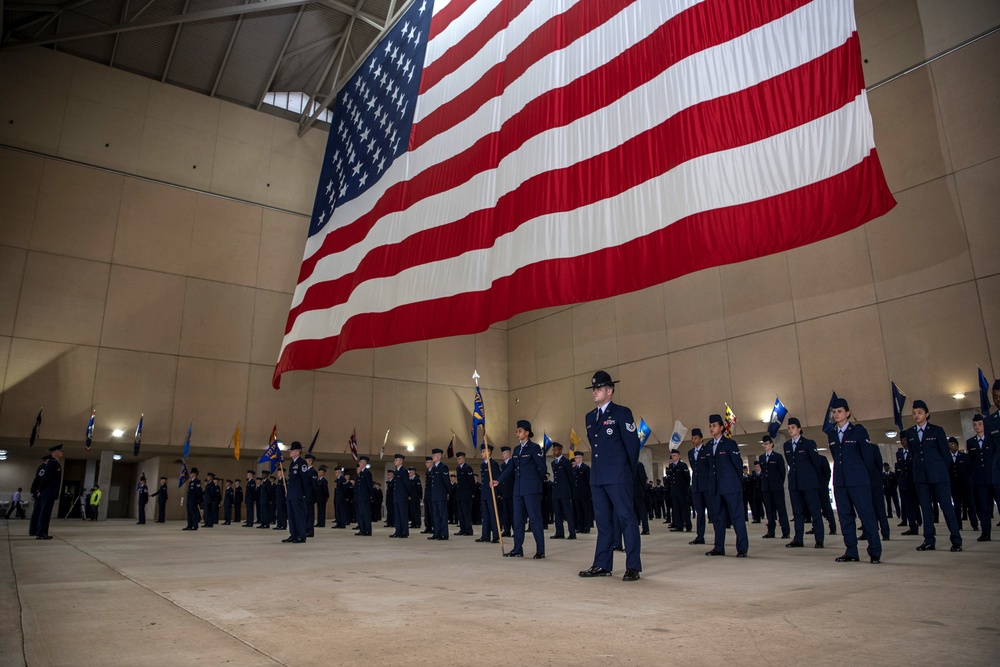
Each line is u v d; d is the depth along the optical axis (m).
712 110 9.21
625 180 10.02
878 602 3.95
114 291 21.27
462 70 13.98
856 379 17.03
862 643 2.84
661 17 10.25
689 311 21.48
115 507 26.62
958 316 15.38
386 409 25.62
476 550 8.95
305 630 3.25
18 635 3.11
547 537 12.58
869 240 17.25
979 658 2.54
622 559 7.31
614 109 10.52
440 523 11.77
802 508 9.12
